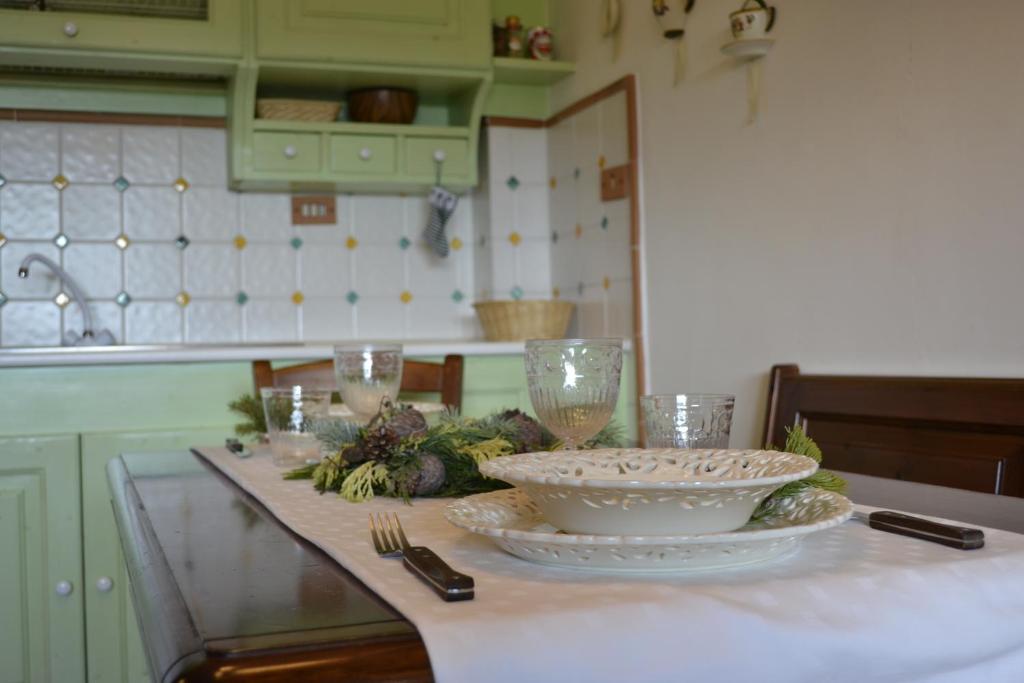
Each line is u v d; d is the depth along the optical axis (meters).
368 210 3.32
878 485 1.02
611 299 2.93
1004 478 1.54
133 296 3.07
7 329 2.95
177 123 3.10
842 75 1.98
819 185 2.06
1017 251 1.61
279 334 3.21
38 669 2.28
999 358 1.64
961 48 1.71
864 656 0.58
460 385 2.00
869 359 1.93
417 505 0.97
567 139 3.20
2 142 2.95
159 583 0.67
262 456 1.41
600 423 0.95
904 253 1.84
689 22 2.52
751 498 0.66
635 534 0.67
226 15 2.80
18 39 2.62
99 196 3.04
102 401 2.34
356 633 0.53
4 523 2.27
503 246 3.30
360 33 2.91
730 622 0.56
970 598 0.62
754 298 2.28
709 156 2.45
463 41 3.01
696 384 2.52
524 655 0.52
